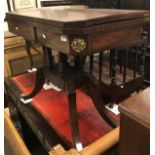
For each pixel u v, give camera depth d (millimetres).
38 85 1264
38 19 820
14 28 1176
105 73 1465
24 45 1812
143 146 467
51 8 1430
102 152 708
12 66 1825
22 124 1527
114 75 1225
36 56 1889
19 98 1382
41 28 822
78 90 1420
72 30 661
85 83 969
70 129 1030
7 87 1641
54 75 1002
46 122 1106
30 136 1568
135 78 1367
